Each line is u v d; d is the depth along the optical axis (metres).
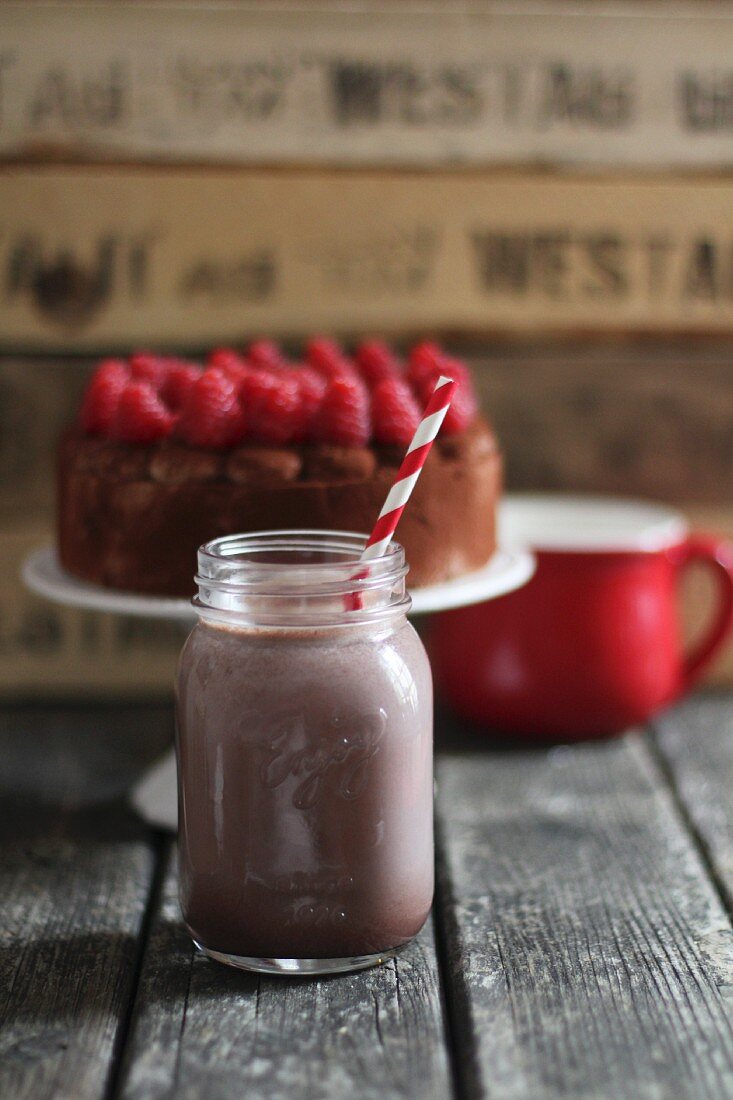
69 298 1.06
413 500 0.87
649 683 1.00
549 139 1.06
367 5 1.04
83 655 1.09
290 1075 0.74
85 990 0.79
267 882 0.77
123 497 0.87
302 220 1.06
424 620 1.08
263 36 1.04
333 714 0.76
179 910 0.84
